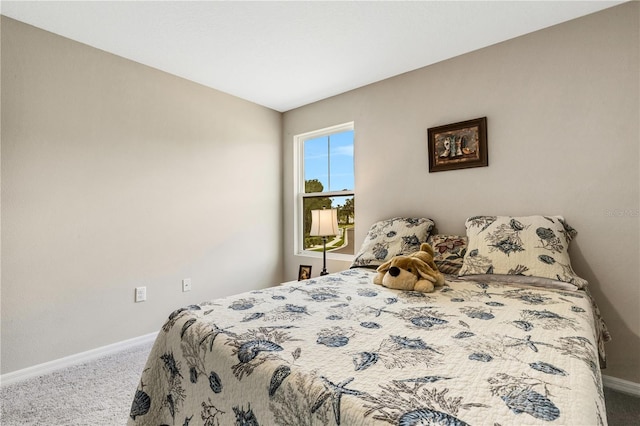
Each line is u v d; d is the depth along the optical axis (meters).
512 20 1.96
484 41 2.20
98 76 2.27
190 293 2.80
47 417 1.57
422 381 0.75
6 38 1.90
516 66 2.14
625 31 1.78
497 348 0.94
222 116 3.06
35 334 2.00
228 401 0.93
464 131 2.35
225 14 1.90
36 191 2.01
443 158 2.45
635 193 1.75
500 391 0.70
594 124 1.87
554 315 1.23
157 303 2.58
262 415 0.83
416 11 1.87
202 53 2.35
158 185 2.59
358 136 2.99
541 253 1.75
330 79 2.81
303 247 3.58
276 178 3.59
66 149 2.12
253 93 3.12
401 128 2.71
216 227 3.00
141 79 2.50
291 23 1.99
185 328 1.16
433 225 2.46
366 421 0.63
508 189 2.17
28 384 1.87
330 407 0.69
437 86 2.50
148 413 1.16
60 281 2.10
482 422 0.60
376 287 1.76
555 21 1.97
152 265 2.55
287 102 3.37
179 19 1.95
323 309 1.35
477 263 1.88
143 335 2.49
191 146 2.82
